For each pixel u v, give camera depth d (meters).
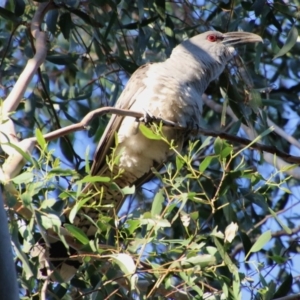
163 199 8.62
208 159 8.77
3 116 8.50
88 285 9.86
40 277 8.72
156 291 9.01
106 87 14.88
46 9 11.46
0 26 14.23
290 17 12.27
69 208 8.91
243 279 8.69
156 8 12.66
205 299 8.83
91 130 12.40
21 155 8.22
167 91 11.63
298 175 13.56
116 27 12.84
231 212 9.83
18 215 8.23
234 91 11.86
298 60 14.34
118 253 8.46
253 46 14.27
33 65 9.87
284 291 10.19
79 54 13.35
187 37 14.08
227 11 13.20
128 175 12.10
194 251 8.42
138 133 11.59
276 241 13.23
